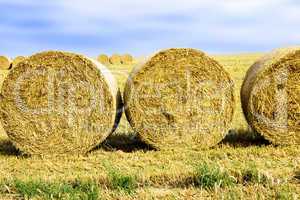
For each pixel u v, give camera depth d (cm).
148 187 755
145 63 975
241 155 916
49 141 957
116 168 831
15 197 736
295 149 951
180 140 980
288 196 702
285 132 980
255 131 988
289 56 973
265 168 829
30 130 958
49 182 760
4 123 959
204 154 933
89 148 958
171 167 839
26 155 963
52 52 958
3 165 891
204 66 981
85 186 750
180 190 740
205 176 755
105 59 3266
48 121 959
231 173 771
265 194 716
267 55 1023
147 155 936
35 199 718
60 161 919
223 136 986
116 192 731
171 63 977
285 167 834
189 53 980
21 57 2883
